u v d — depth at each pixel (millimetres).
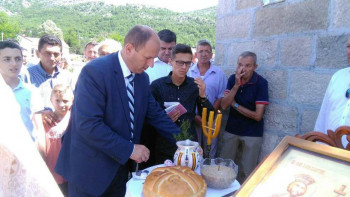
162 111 1934
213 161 1356
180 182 1064
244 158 2670
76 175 1562
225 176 1191
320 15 2045
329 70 2012
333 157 812
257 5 2568
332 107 1744
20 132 534
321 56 2059
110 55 1652
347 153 792
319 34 2059
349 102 1622
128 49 1551
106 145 1447
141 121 1768
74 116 1591
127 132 1632
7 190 517
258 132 2580
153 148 2293
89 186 1547
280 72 2393
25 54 5879
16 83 2256
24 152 523
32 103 2354
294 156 873
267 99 2449
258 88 2492
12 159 512
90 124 1437
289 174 824
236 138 2754
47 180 549
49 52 2789
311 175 796
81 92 1482
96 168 1548
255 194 800
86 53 4285
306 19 2145
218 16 3096
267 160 887
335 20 1950
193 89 2334
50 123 2113
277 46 2402
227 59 3004
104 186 1551
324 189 746
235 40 2873
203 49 2932
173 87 2305
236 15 2834
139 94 1725
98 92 1487
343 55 1916
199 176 1163
